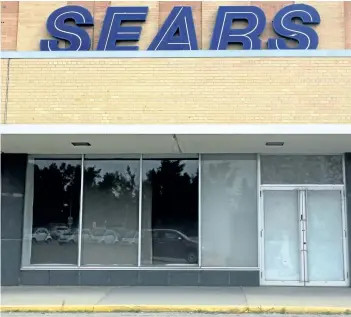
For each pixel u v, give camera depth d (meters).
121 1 13.33
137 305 10.21
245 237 13.10
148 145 12.27
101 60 11.33
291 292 11.89
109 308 10.18
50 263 13.20
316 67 11.09
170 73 11.20
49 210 13.41
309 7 12.87
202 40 12.97
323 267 12.98
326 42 12.93
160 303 10.45
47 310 10.16
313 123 10.91
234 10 12.75
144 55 11.29
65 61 11.34
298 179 13.27
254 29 12.61
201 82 11.15
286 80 11.07
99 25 13.17
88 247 13.26
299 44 12.55
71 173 13.52
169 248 13.12
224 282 12.87
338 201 13.18
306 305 10.27
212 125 10.90
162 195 13.31
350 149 12.66
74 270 13.01
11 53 11.35
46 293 11.76
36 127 10.96
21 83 11.29
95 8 13.27
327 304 10.40
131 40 12.89
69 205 13.41
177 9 12.72
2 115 11.18
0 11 13.46
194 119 11.02
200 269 12.91
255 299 10.95
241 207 13.20
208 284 12.86
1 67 11.34
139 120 11.07
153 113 11.09
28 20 13.37
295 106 10.98
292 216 13.18
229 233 13.12
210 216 13.20
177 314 9.89
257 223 13.10
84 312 10.11
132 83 11.22
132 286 12.82
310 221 13.13
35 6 13.42
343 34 12.96
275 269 13.01
